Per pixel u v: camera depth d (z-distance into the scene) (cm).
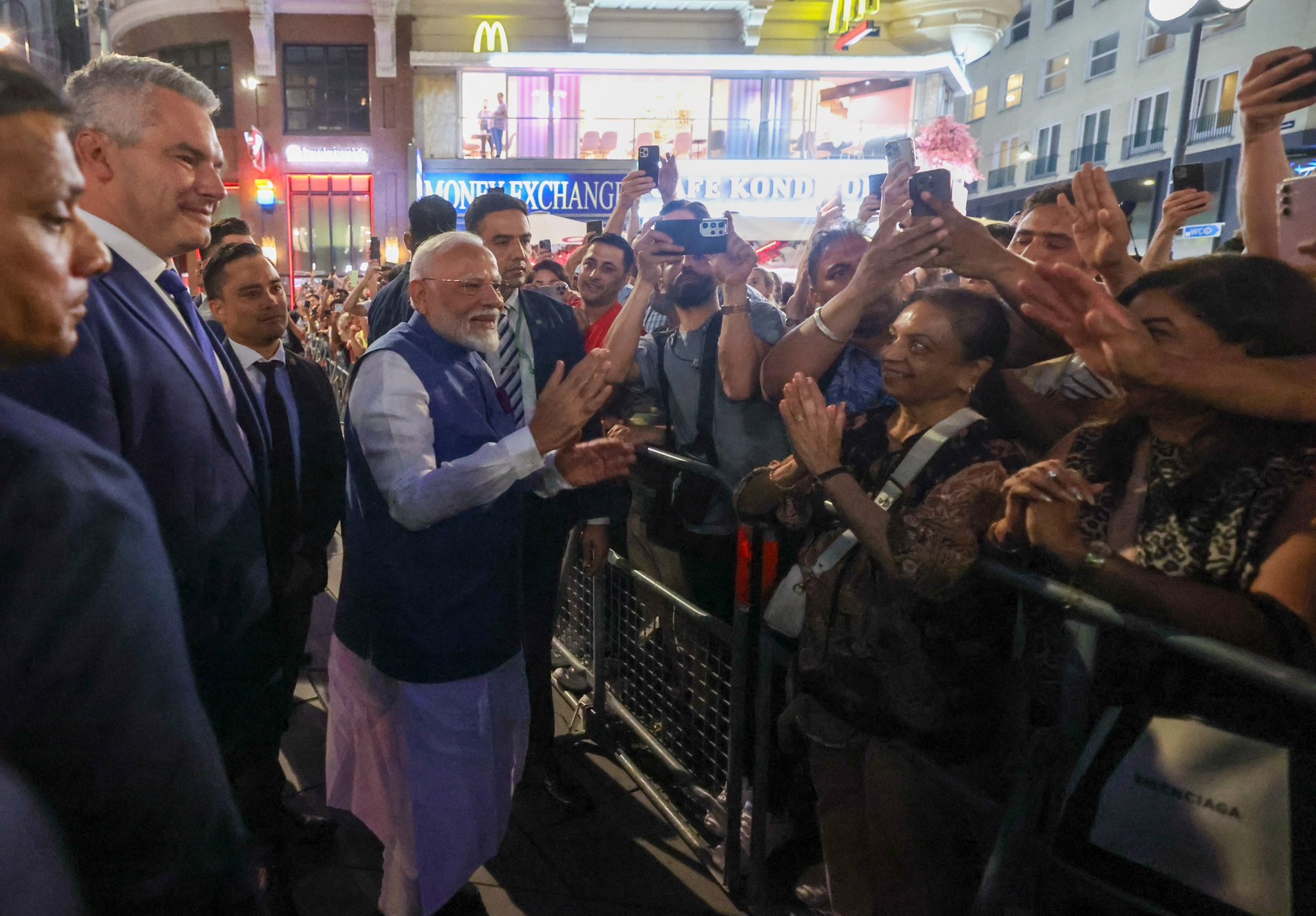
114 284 136
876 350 220
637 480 268
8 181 66
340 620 198
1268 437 108
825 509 196
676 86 1797
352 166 1828
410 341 183
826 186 1745
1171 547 113
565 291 475
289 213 1853
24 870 58
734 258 233
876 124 1820
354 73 1820
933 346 148
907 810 159
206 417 145
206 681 149
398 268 339
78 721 62
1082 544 122
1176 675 112
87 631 62
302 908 216
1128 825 107
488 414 195
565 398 162
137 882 67
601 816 254
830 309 196
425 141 1786
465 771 188
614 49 1758
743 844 221
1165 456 119
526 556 256
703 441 253
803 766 215
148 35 1873
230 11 1794
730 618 245
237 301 241
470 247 185
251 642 157
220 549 147
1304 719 100
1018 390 171
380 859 237
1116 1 2589
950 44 1780
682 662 253
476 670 186
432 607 179
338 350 698
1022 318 190
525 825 249
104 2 1895
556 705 324
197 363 146
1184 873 101
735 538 245
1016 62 3134
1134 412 124
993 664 149
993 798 148
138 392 133
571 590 339
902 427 162
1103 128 2677
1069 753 123
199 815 71
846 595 160
